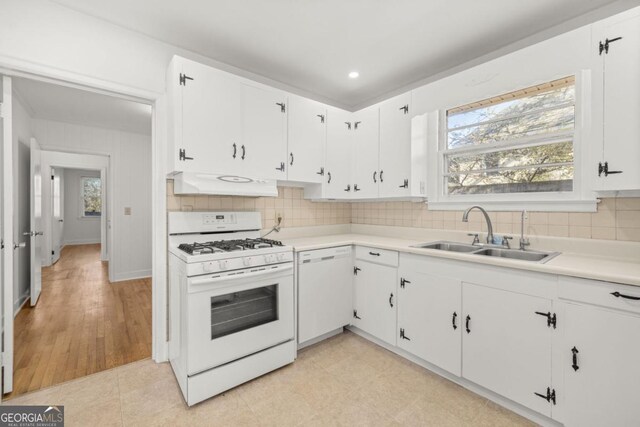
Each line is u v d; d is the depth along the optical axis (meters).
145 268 4.70
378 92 3.12
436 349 1.96
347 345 2.43
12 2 1.65
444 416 1.62
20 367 2.09
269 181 2.36
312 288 2.32
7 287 1.77
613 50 1.49
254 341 1.94
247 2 1.76
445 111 2.49
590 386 1.36
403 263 2.17
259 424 1.57
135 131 4.48
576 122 1.82
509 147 2.16
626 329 1.26
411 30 2.04
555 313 1.45
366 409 1.68
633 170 1.44
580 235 1.84
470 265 1.78
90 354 2.28
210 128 2.06
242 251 1.89
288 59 2.44
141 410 1.67
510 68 1.97
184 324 1.75
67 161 5.54
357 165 2.95
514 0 1.73
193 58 2.33
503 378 1.64
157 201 2.17
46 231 5.42
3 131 1.74
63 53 1.79
